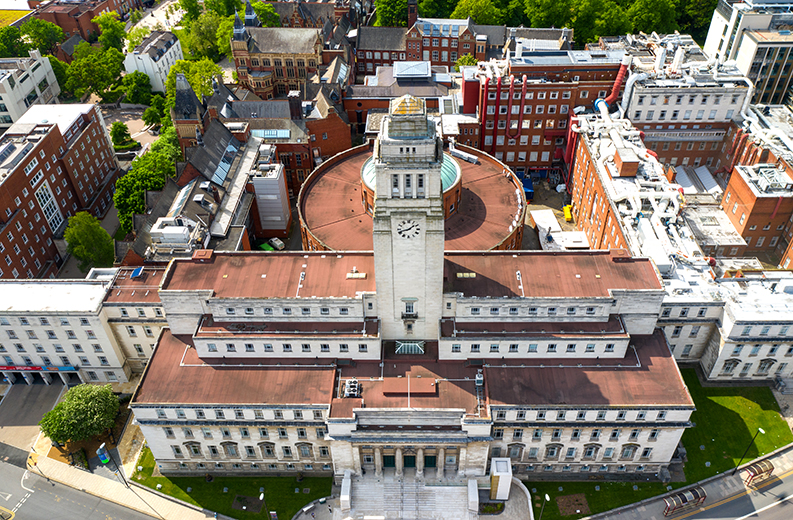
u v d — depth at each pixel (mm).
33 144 132250
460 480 92125
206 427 89562
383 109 168875
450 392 89062
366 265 98312
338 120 152750
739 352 99812
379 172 77625
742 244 126438
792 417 99812
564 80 148500
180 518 90312
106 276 108875
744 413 100375
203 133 139750
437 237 83188
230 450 93625
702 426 98875
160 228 115688
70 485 95000
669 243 109188
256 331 92625
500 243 112688
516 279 94625
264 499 92250
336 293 92812
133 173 135750
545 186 157125
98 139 157250
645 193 115125
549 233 133000
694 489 88812
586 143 134875
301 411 86938
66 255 139875
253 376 91375
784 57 171875
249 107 159750
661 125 146875
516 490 92312
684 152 151000
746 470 93562
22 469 97125
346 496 88000
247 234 128125
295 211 152750
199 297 92938
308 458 94250
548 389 88125
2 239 119000
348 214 123875
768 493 90750
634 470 94062
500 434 89188
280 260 100000
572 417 86750
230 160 141875
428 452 90188
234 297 92188
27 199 127875
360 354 93438
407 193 79875
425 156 76188
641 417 86125
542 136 154125
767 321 94750
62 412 95062
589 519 88062
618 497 90812
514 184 131000
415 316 93312
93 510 91750
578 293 91688
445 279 94438
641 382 88938
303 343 92062
